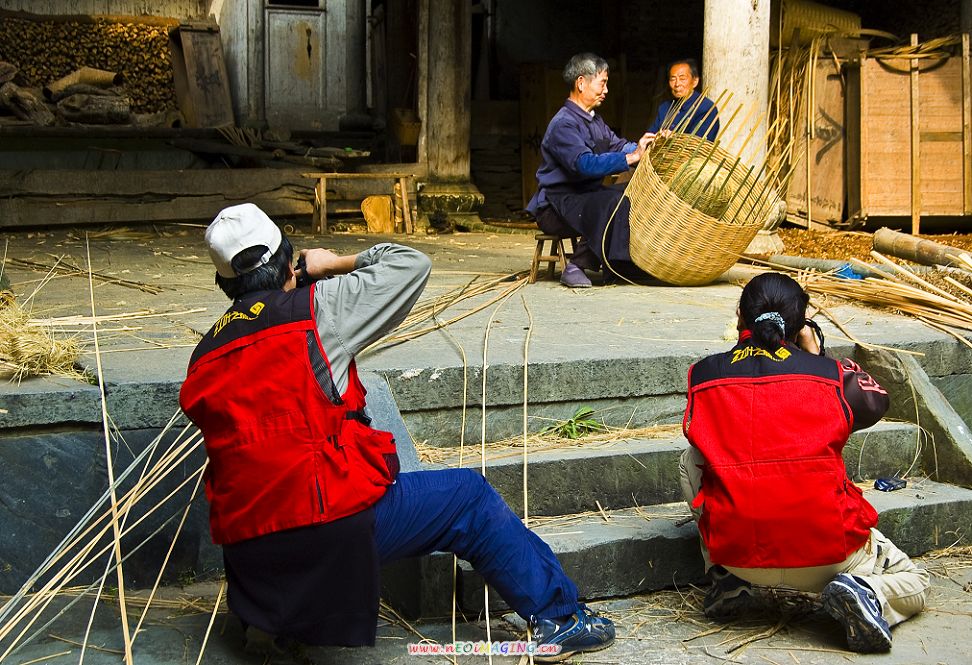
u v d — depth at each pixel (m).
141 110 15.34
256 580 2.75
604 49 15.09
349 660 3.02
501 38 15.86
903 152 10.70
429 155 11.95
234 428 2.71
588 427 4.15
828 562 3.11
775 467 3.08
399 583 3.36
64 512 3.50
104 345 4.33
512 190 13.80
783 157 6.43
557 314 5.35
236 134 13.35
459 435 4.02
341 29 16.86
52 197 10.80
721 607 3.34
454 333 4.74
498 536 2.95
